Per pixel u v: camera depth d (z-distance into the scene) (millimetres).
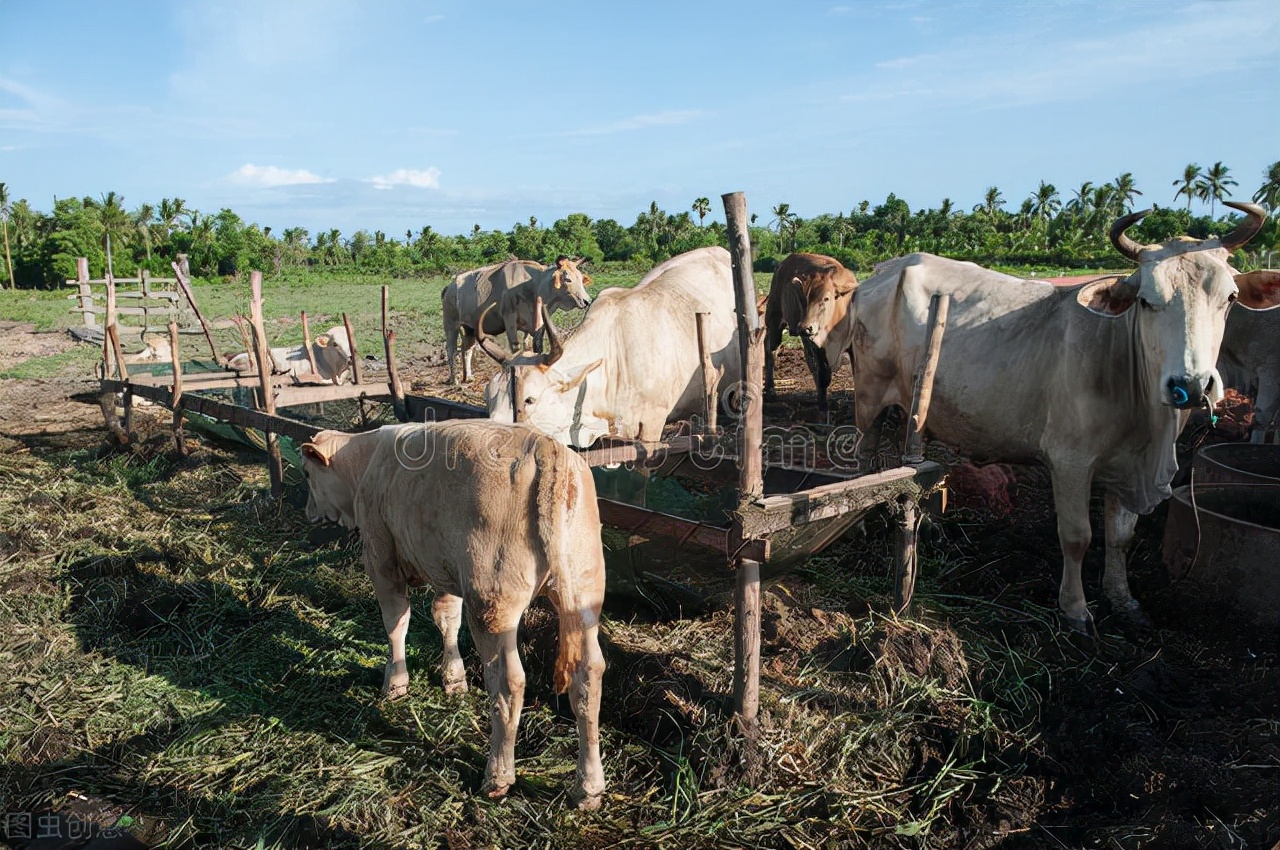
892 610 4742
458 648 4766
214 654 5012
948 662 4410
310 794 3760
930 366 4516
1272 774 3668
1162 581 5395
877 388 6164
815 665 4477
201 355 15586
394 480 4039
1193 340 4219
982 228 65000
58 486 7996
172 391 8297
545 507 3424
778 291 9812
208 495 7809
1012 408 5199
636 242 70875
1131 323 4590
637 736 4109
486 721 4270
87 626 5293
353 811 3648
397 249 71312
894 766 3879
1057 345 4961
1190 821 3484
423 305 31234
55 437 10180
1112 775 3789
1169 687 4402
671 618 5012
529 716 4270
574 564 3529
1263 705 4176
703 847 3412
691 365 6598
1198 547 4934
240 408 7324
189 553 6402
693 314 6648
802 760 3840
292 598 5688
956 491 6375
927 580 5516
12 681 4637
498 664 3611
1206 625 4926
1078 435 4852
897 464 6312
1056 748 3955
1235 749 3902
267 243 66688
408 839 3490
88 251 57750
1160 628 5039
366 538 4285
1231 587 4887
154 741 4188
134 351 14914
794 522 3889
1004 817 3578
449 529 3682
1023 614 5047
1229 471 5766
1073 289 5047
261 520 7059
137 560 6258
